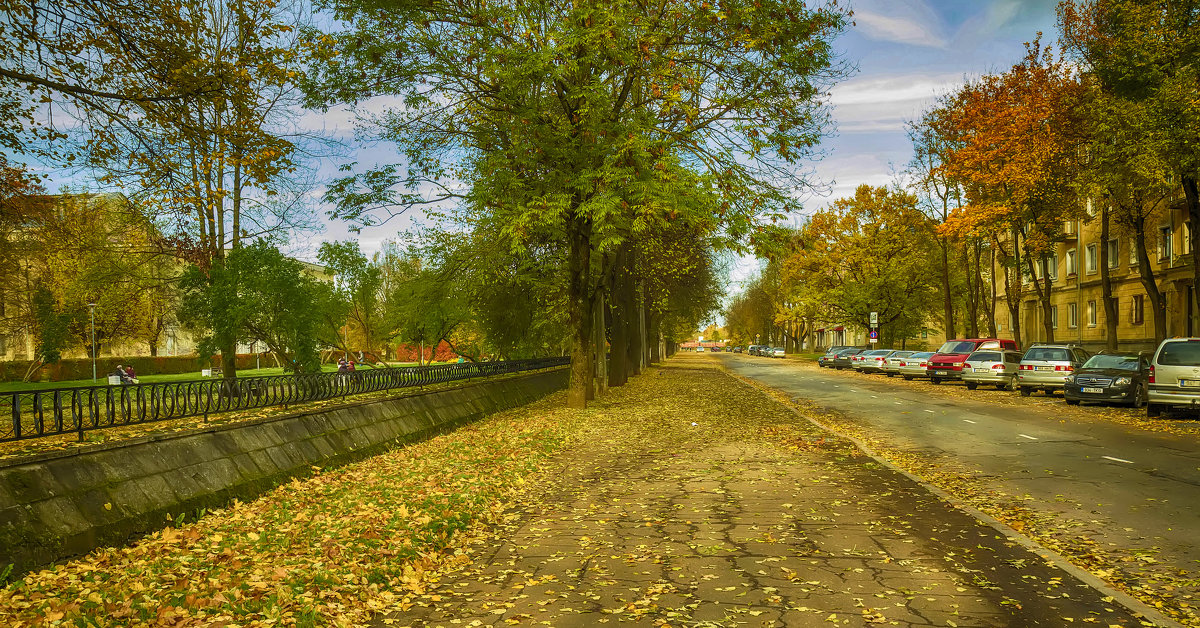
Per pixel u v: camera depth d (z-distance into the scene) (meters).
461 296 21.81
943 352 33.56
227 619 4.53
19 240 21.34
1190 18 20.22
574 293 20.33
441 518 7.38
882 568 5.63
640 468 10.91
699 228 15.50
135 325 42.19
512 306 24.67
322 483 9.20
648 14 16.70
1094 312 40.09
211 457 8.05
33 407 6.24
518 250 16.33
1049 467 10.32
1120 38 21.89
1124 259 36.84
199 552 6.13
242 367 52.91
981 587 5.15
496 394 20.47
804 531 6.84
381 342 22.28
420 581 5.59
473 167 17.28
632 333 40.06
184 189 10.92
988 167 29.38
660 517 7.58
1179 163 19.44
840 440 13.59
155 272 21.16
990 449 12.30
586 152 15.45
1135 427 15.05
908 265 49.81
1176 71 19.91
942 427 15.74
